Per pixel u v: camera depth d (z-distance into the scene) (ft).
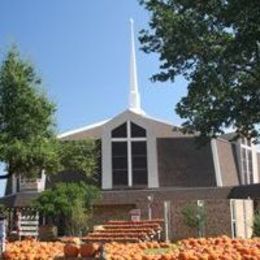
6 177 95.76
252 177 233.14
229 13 67.00
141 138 204.33
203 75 90.17
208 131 91.86
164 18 95.50
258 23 65.67
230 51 72.18
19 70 94.38
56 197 145.18
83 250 38.04
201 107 93.61
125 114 204.74
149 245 61.57
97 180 199.82
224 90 88.99
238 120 86.48
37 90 95.45
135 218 157.38
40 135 95.14
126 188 197.88
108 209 180.96
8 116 93.40
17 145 91.04
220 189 187.01
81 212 147.74
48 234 137.90
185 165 207.00
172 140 208.44
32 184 192.03
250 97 85.61
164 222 120.67
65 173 198.90
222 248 51.03
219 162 209.97
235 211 123.75
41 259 48.19
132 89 256.11
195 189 189.16
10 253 50.67
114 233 98.63
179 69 94.22
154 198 183.01
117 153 202.69
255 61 83.15
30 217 144.56
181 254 43.65
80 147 105.50
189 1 85.92
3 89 93.91
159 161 205.36
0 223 56.90
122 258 43.55
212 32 89.56
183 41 92.94
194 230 120.88
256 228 108.06
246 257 45.24
